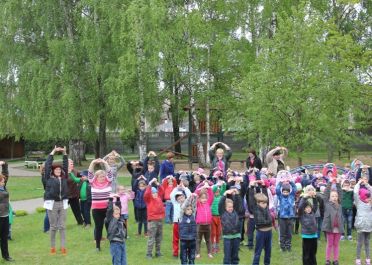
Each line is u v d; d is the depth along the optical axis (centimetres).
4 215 1252
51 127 3155
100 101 3341
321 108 2120
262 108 2116
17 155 5412
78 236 1509
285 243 1343
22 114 3469
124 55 2945
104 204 1333
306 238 1176
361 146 4419
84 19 3216
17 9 3278
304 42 2173
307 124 2083
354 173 1636
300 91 2072
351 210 1460
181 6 3145
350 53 2492
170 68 3066
